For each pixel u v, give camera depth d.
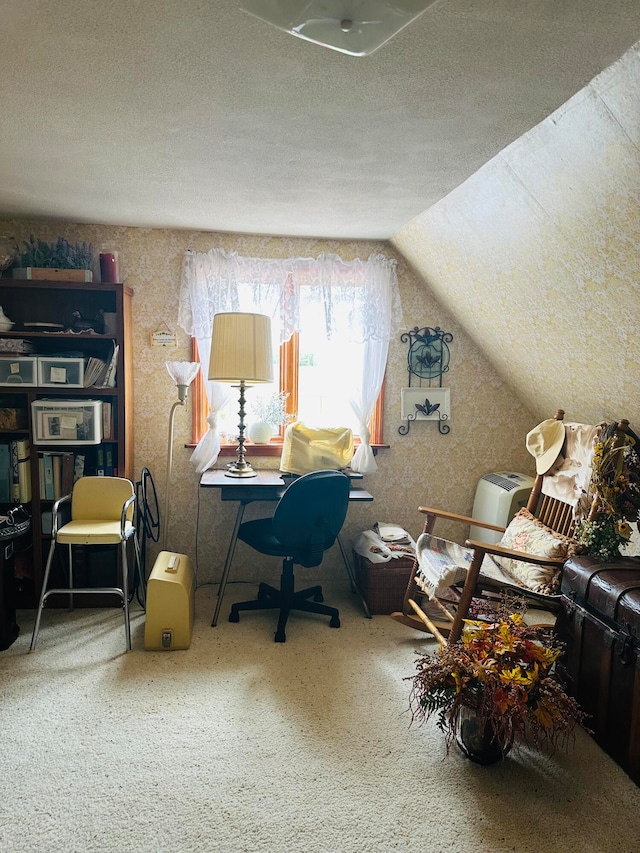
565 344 2.85
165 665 2.68
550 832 1.74
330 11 1.26
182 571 2.97
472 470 3.90
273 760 2.03
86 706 2.33
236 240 3.57
